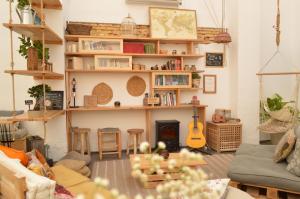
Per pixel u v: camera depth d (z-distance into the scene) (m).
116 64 4.68
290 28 5.62
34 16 3.10
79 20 4.79
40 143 3.88
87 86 4.89
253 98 5.23
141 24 5.05
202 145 4.76
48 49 3.89
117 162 4.14
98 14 4.87
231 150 4.93
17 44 4.58
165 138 4.85
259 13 5.17
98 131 4.68
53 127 4.23
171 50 5.21
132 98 5.09
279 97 4.95
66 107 4.47
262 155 3.26
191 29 5.10
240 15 5.11
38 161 2.38
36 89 3.63
